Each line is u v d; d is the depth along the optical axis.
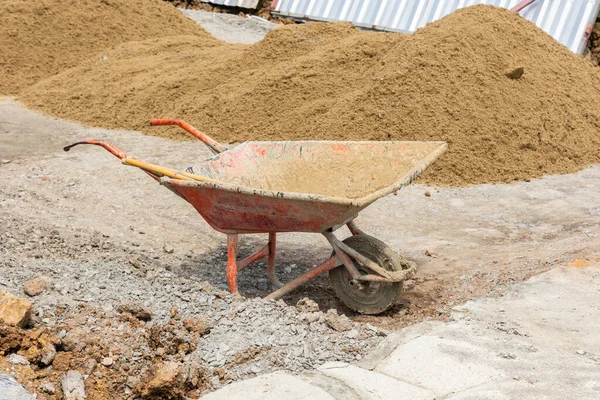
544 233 7.84
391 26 18.84
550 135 10.46
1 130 11.64
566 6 17.08
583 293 5.80
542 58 11.70
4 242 6.38
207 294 5.63
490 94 10.52
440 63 10.63
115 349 4.64
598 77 12.16
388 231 7.95
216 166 6.25
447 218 8.43
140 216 8.11
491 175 9.74
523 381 4.36
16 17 16.39
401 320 5.82
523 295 5.85
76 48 16.20
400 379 4.51
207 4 22.42
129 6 17.77
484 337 4.96
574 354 4.76
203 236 7.65
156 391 4.38
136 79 13.29
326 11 19.98
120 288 5.48
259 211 5.67
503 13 12.10
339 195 6.43
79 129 11.89
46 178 9.18
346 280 6.00
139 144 10.98
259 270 6.86
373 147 6.49
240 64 12.74
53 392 4.27
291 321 5.22
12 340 4.42
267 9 21.75
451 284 6.45
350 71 11.53
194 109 11.64
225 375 4.69
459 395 4.24
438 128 10.02
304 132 10.54
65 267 5.71
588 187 9.47
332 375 4.52
